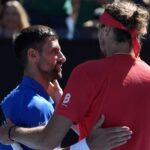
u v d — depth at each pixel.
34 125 8.95
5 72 15.33
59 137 8.21
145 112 8.27
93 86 8.08
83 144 8.30
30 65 9.37
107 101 8.12
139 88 8.23
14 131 8.85
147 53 15.02
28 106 8.98
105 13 8.38
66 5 20.34
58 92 9.63
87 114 8.26
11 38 15.41
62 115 8.12
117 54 8.34
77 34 19.31
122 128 8.09
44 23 20.05
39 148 8.51
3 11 18.23
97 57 15.20
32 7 20.19
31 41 9.33
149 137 8.41
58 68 9.45
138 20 8.24
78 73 8.19
